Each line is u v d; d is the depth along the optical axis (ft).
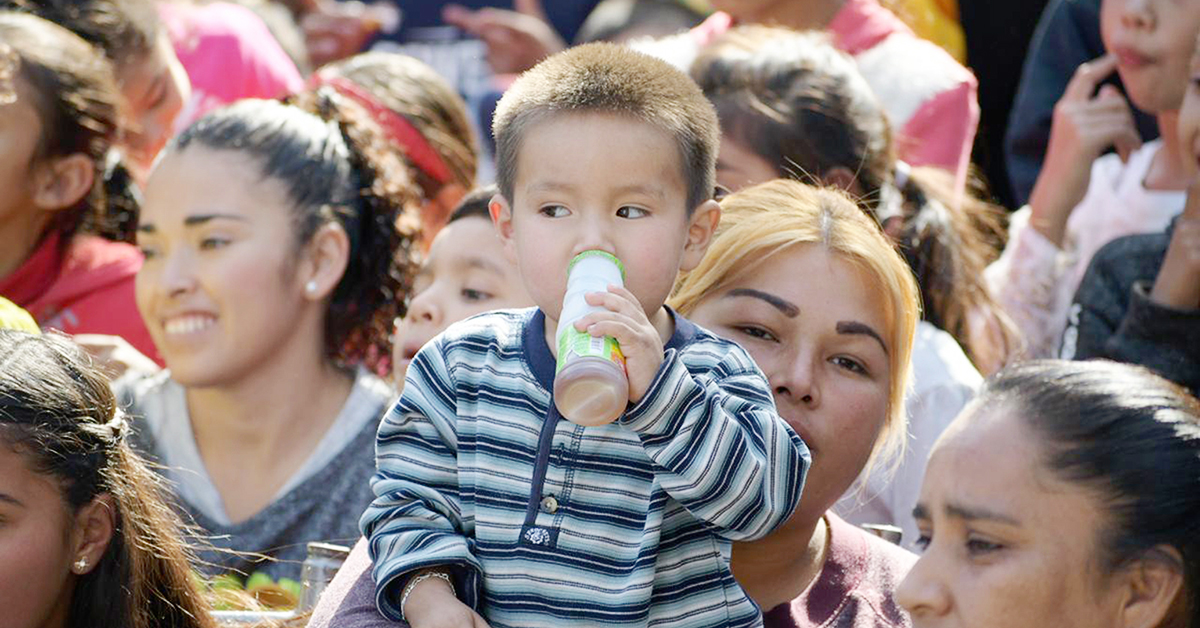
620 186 19.17
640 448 19.61
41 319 39.45
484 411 20.06
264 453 33.99
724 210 25.07
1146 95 39.19
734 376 20.22
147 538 24.45
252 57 48.47
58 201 39.52
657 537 19.43
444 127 42.19
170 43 47.26
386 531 19.86
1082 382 19.34
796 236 23.88
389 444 20.52
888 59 41.98
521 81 20.57
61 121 39.22
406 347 30.96
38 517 22.49
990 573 18.85
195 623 25.12
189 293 33.40
